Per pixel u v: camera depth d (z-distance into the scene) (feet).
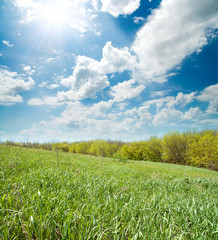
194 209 9.69
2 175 13.78
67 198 9.48
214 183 23.36
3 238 6.02
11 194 9.54
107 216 8.75
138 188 16.55
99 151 136.15
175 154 96.48
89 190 11.92
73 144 181.78
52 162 28.27
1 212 7.41
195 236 7.52
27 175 13.83
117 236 6.66
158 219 8.71
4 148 47.37
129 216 8.94
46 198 9.33
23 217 7.73
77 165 28.89
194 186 21.22
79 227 7.07
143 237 6.70
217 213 9.56
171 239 7.03
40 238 6.20
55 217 7.62
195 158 77.92
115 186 14.97
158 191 15.92
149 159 112.47
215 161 73.15
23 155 33.09
